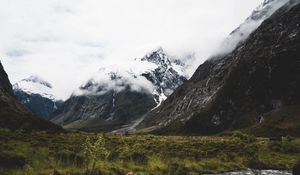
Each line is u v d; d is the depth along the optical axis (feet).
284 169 237.86
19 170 114.42
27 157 129.49
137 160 179.42
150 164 177.27
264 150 322.34
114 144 275.18
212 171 199.11
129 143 291.99
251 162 241.96
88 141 142.82
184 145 298.56
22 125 473.67
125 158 178.81
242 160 251.19
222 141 393.29
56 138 263.70
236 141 401.90
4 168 112.27
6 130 278.26
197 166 201.36
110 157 175.01
